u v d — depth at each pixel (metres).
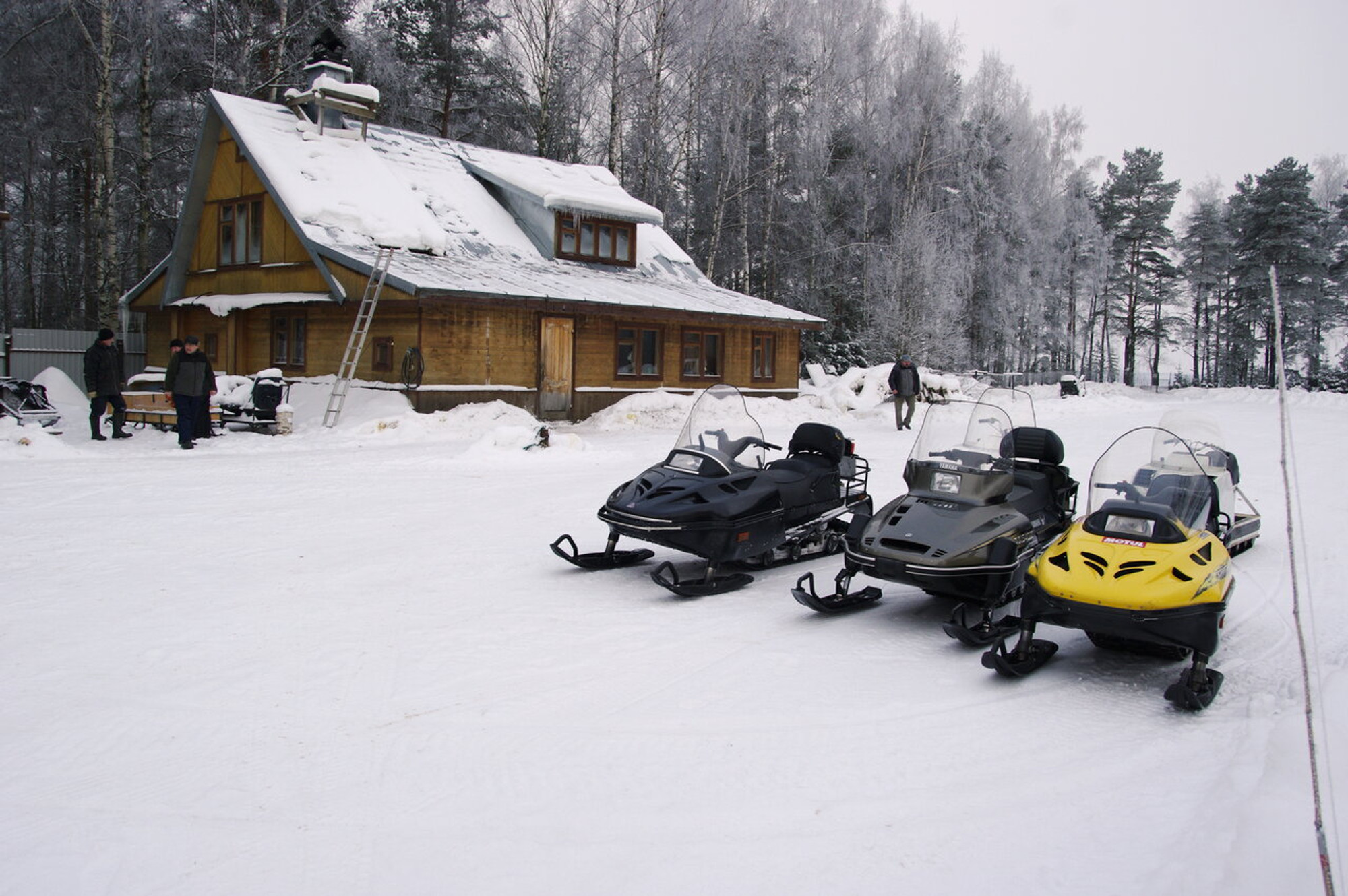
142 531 8.85
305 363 20.56
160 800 3.87
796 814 3.81
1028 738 4.62
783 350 27.12
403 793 3.96
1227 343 67.19
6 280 35.12
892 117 38.91
